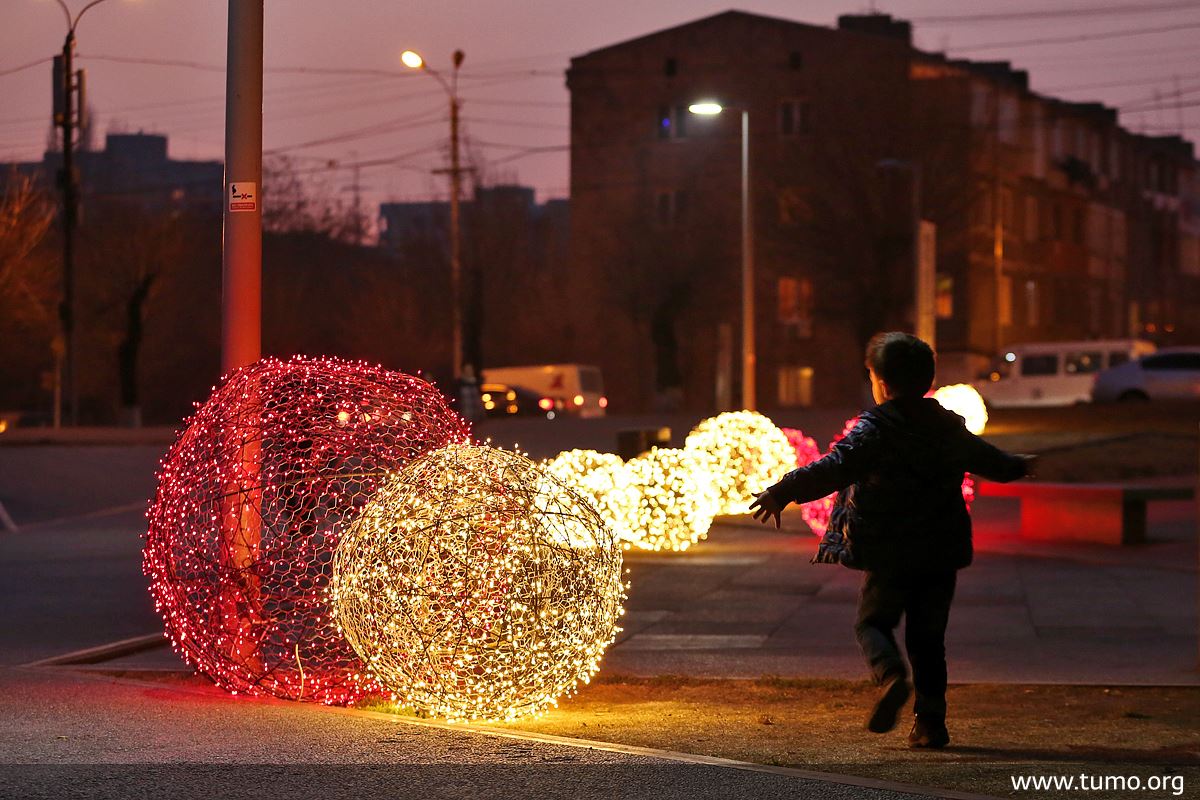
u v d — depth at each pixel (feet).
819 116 281.13
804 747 37.78
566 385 289.94
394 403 46.80
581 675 41.09
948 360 299.38
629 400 329.72
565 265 440.04
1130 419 187.62
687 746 37.81
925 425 34.76
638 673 51.90
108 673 49.67
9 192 133.59
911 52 288.92
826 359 316.60
